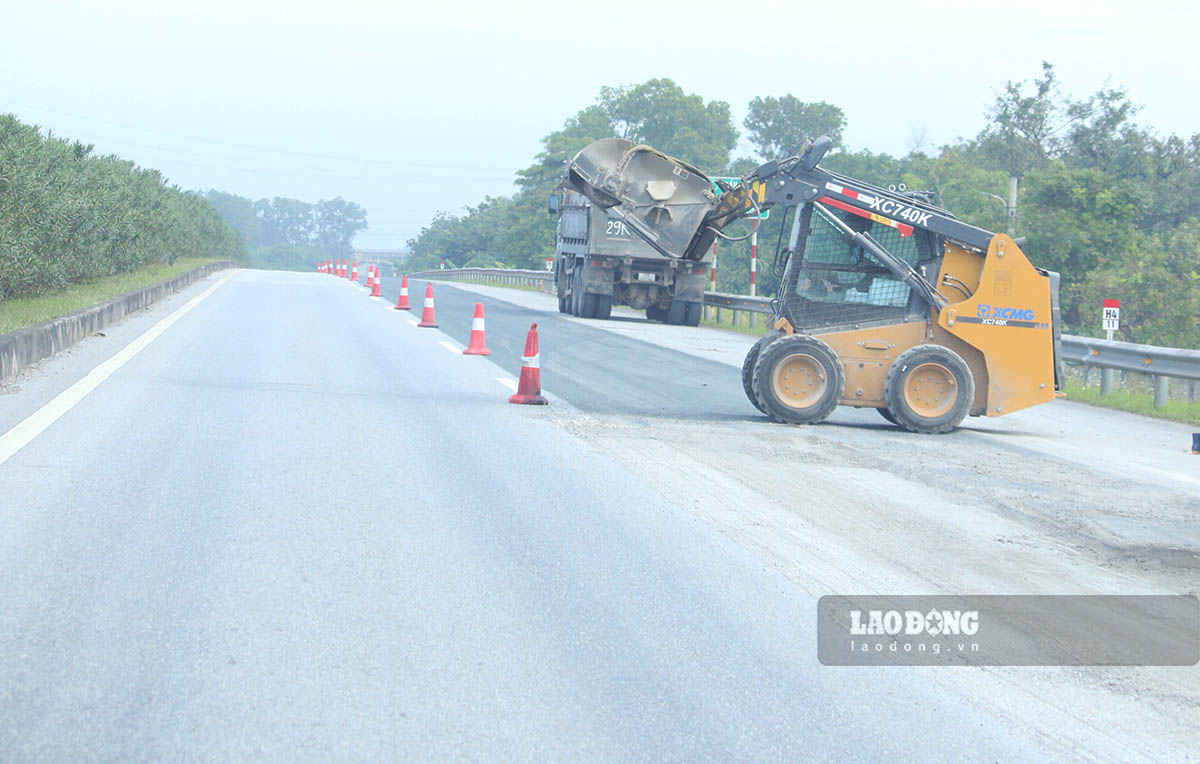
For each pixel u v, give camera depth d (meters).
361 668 6.93
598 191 23.36
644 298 41.94
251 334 27.11
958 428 19.22
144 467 11.89
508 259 151.25
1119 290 57.25
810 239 18.53
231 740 5.87
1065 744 6.61
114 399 16.09
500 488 11.97
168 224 51.88
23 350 18.61
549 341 31.16
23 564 8.48
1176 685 7.71
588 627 7.93
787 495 12.65
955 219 18.05
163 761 5.61
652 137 152.00
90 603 7.75
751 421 18.36
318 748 5.84
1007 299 18.05
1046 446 17.81
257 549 9.22
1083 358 25.52
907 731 6.62
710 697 6.88
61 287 28.91
